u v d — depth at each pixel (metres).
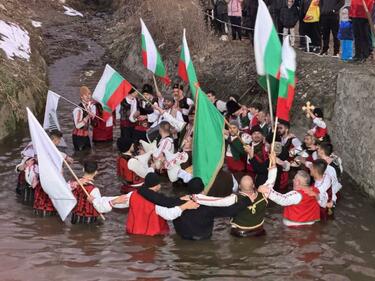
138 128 21.75
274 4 26.95
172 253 13.49
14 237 14.17
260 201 14.38
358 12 21.14
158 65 22.42
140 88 32.19
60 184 14.68
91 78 33.75
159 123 20.34
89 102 21.67
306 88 22.00
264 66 15.45
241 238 14.38
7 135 22.58
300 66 23.36
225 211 14.12
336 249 13.81
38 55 32.53
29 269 12.53
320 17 25.25
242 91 25.16
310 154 17.69
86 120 21.38
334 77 21.17
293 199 14.84
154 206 14.30
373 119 17.28
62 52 39.88
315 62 23.14
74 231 14.67
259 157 17.42
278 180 17.31
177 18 32.75
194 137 14.70
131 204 14.49
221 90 26.55
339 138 19.62
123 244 13.92
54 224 15.10
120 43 39.88
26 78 26.50
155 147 18.61
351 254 13.55
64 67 36.41
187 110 21.41
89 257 13.18
